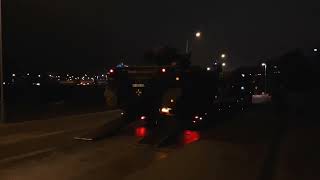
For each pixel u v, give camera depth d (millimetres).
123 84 22719
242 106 40000
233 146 16094
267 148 15477
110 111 36500
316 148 15422
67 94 60188
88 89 67688
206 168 11961
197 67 25594
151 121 22516
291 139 17938
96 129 20984
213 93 28672
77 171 12453
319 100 51125
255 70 80500
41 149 16516
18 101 48625
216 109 29531
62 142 18406
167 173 11383
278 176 10953
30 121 27609
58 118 29859
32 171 12438
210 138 18609
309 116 29953
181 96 22062
